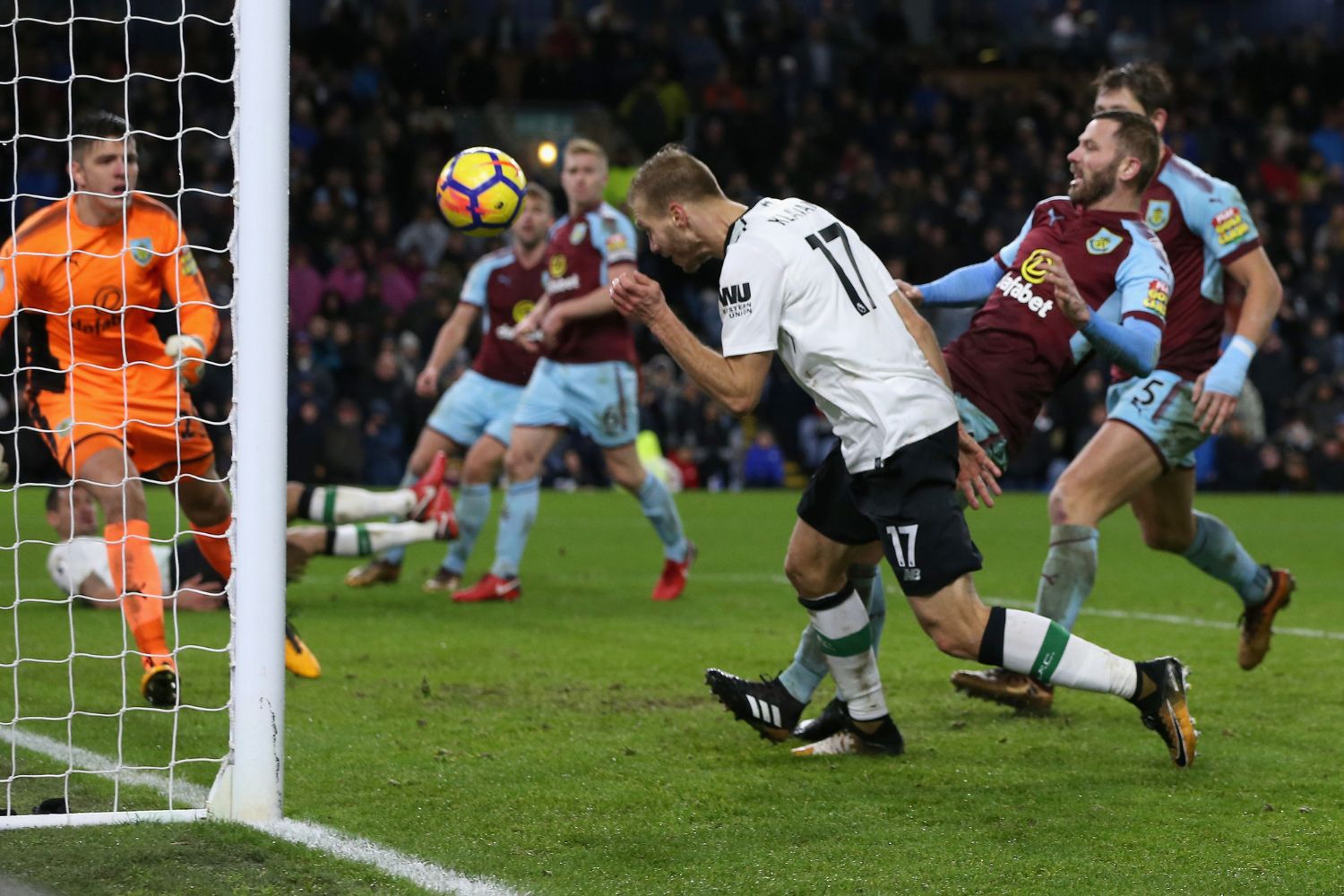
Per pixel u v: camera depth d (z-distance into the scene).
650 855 7.97
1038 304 11.24
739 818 8.77
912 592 9.45
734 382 9.09
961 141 55.28
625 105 51.00
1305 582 22.06
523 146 51.09
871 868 7.75
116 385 12.72
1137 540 29.41
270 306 8.38
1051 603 12.30
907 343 9.46
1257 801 9.23
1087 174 11.30
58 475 33.97
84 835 8.11
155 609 11.98
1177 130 55.81
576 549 26.38
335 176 45.84
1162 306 10.79
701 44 57.12
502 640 15.72
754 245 9.28
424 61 50.53
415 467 20.58
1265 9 67.31
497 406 20.25
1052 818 8.78
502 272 20.27
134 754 10.30
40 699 12.16
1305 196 53.59
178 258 11.62
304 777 9.63
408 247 46.34
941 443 9.34
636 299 8.91
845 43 58.41
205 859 7.73
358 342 40.09
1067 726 11.59
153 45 47.38
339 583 21.14
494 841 8.20
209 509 13.45
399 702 12.23
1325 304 47.97
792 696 10.62
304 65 49.31
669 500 19.52
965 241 49.47
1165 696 9.75
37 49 44.69
